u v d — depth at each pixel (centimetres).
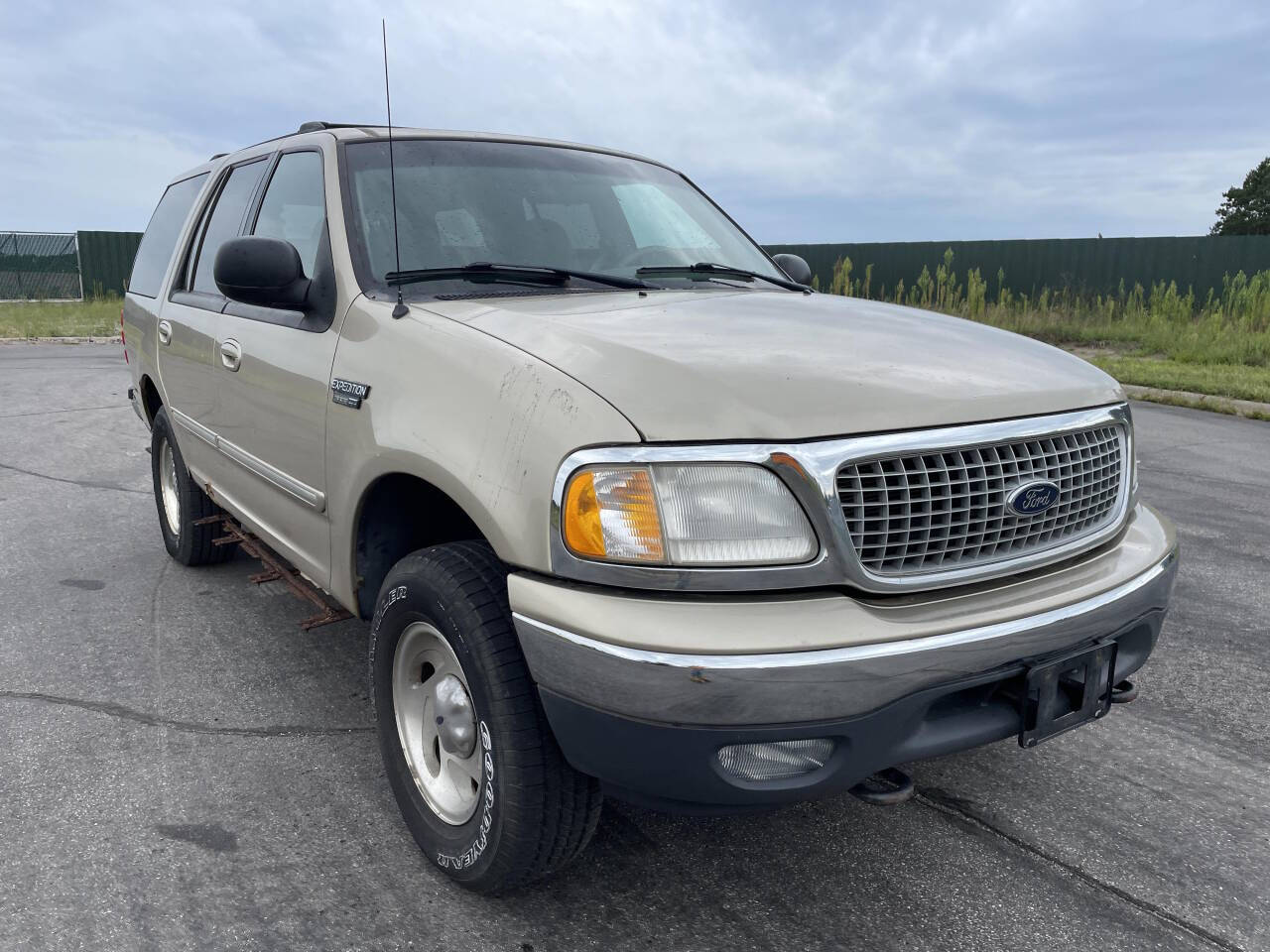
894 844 272
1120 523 255
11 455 774
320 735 329
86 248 2748
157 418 487
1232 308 1791
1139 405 1113
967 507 215
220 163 455
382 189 316
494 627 223
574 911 242
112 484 687
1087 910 244
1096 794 298
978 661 207
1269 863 265
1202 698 363
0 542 541
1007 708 222
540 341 233
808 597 201
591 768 207
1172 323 1741
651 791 204
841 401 210
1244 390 1117
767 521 199
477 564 233
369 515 276
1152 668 388
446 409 234
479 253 310
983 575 218
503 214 327
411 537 288
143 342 498
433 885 252
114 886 247
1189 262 1978
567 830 228
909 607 207
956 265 2245
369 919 237
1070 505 238
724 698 190
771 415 203
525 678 221
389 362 260
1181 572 500
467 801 249
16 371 1330
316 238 321
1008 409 227
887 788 219
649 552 197
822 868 262
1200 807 292
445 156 341
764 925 238
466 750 243
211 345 382
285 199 356
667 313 263
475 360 235
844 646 195
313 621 330
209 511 471
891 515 207
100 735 326
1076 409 243
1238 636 420
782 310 280
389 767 270
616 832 278
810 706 193
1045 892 251
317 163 336
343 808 286
